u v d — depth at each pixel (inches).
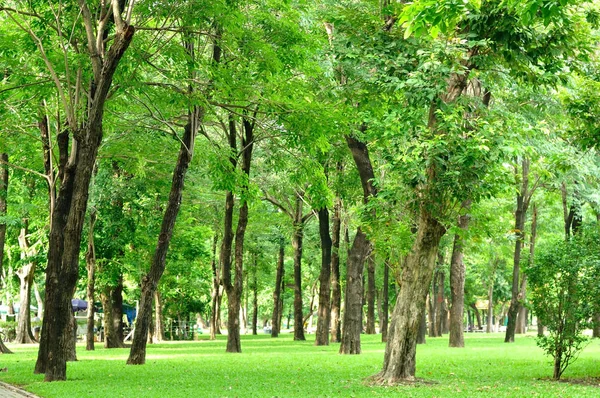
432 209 658.8
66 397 576.7
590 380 717.3
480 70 701.9
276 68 813.9
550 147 1145.4
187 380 727.7
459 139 628.1
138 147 1085.8
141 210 1462.8
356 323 1211.9
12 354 1263.5
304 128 829.2
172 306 2330.2
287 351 1339.8
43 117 975.0
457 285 1504.7
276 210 2028.8
